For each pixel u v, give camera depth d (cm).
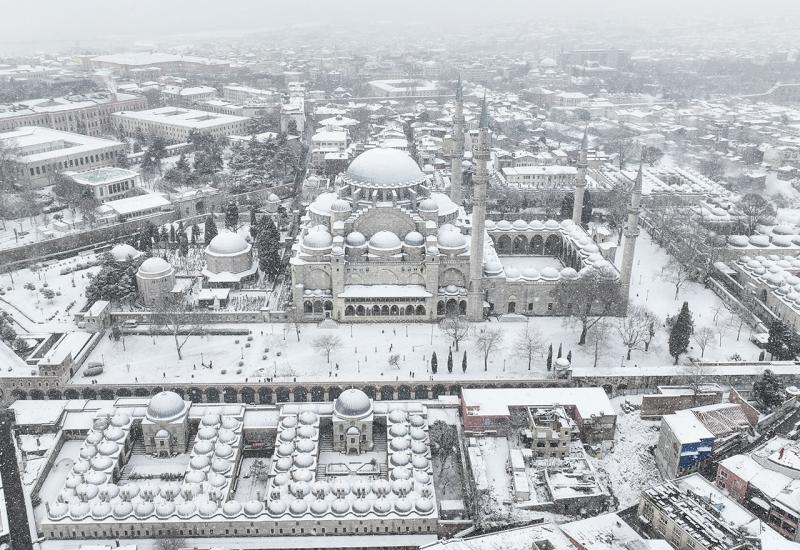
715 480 19262
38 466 19762
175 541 17350
